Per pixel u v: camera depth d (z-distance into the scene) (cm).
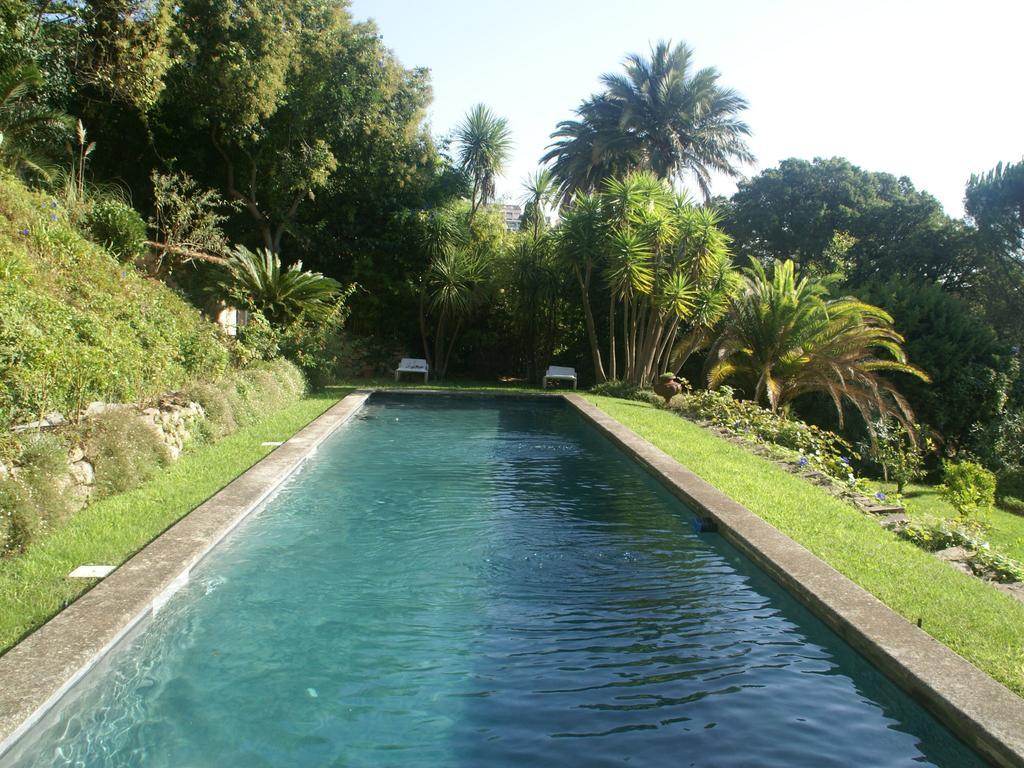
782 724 327
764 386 1581
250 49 1619
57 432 557
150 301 1043
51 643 327
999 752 278
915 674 331
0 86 1134
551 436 1143
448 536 603
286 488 734
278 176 1820
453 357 2217
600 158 2581
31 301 656
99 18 1338
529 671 375
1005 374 1859
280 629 418
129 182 1723
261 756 298
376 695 349
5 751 272
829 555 510
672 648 404
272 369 1266
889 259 2423
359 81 1897
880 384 1578
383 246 2031
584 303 1900
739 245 2942
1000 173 2136
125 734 311
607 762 297
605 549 575
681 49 2609
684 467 819
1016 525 1086
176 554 454
